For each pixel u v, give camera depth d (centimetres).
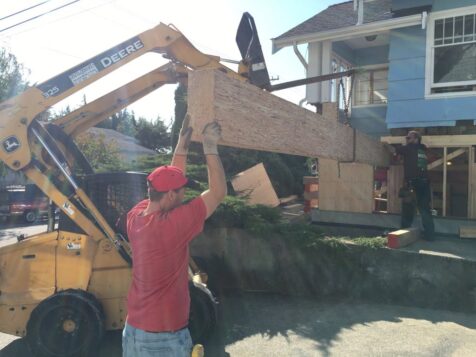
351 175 921
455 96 855
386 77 1112
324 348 472
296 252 693
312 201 996
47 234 516
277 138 432
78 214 502
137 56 576
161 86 677
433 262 606
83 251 506
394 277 629
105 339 529
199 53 619
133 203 541
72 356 464
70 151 600
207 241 752
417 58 894
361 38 1058
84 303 465
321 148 559
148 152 4309
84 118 649
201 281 600
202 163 1123
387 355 448
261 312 604
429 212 735
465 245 687
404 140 866
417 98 891
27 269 504
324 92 1025
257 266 719
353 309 605
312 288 680
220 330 536
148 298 249
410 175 747
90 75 553
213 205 267
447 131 892
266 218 768
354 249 654
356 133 698
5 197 2117
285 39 1029
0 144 507
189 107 331
